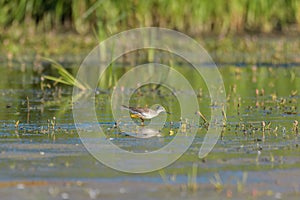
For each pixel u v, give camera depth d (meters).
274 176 19.14
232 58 45.34
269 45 49.47
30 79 37.59
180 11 51.12
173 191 17.89
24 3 50.44
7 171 19.36
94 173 19.31
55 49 47.75
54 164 20.12
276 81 36.56
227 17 52.28
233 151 21.73
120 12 49.06
